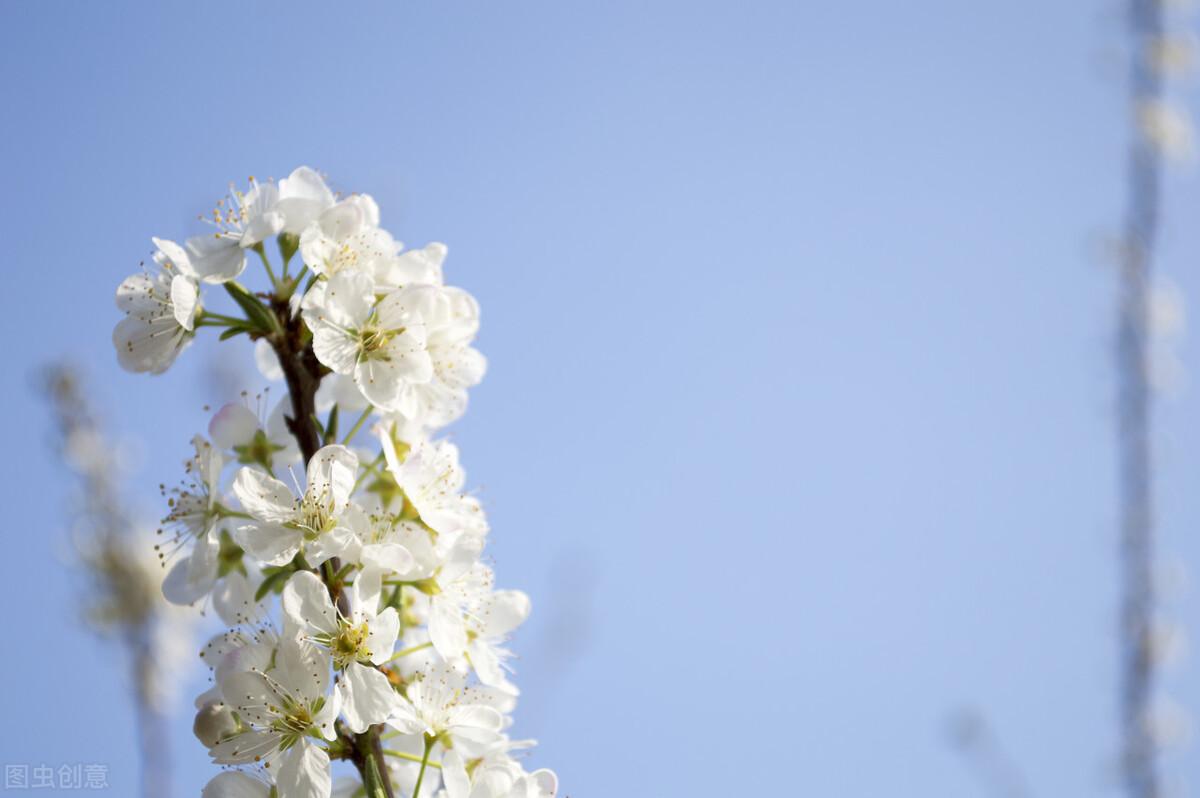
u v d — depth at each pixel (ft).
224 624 1.89
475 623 1.89
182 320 1.85
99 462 2.71
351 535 1.82
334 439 1.87
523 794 1.85
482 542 1.88
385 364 1.87
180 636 2.67
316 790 1.79
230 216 1.89
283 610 1.80
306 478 1.84
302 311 1.86
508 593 1.90
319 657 1.80
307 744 1.80
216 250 1.87
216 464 1.89
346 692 1.80
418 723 1.82
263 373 1.94
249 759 1.80
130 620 2.59
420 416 1.89
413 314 1.87
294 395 1.87
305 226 1.88
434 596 1.87
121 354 1.89
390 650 1.80
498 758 1.86
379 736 1.83
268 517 1.83
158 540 2.72
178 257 1.86
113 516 2.66
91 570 2.61
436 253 1.90
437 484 1.87
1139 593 2.73
